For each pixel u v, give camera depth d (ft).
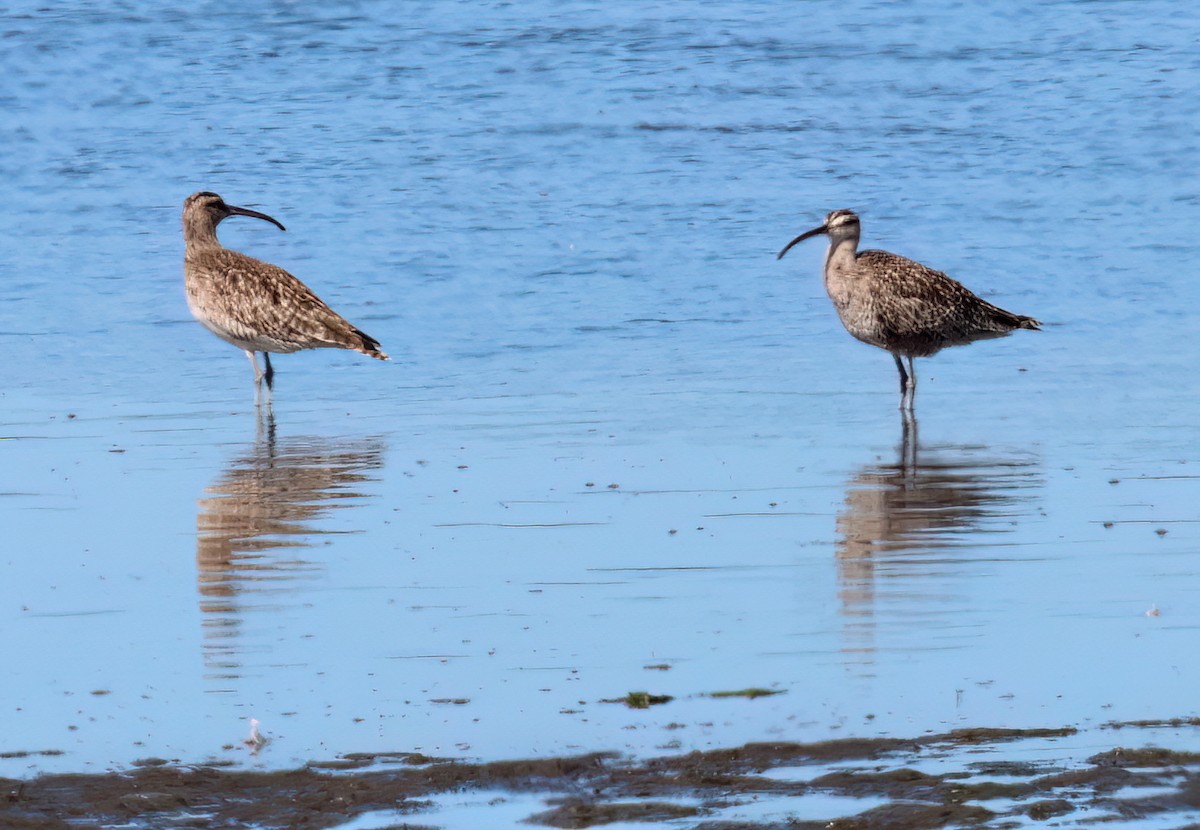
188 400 58.44
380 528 43.65
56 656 35.22
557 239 78.69
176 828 28.07
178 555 41.57
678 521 43.98
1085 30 117.19
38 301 70.69
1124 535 42.16
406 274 74.08
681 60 110.42
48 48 110.52
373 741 31.17
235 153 92.94
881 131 96.89
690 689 33.22
